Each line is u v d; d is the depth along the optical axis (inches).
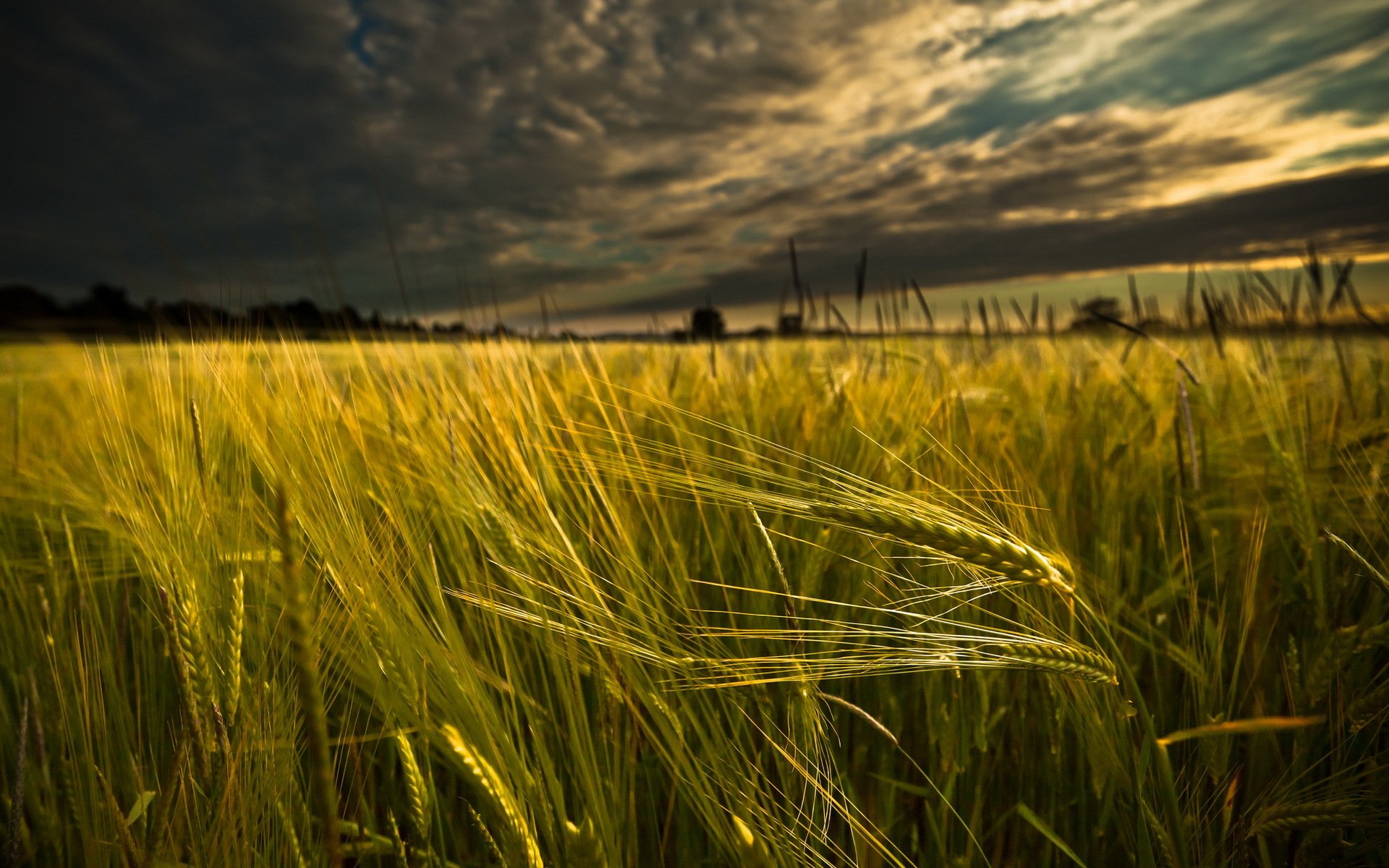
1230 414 31.1
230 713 13.5
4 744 17.3
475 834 17.0
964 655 13.5
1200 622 21.1
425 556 16.4
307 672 7.3
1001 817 18.3
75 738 16.2
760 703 15.9
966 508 17.1
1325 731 17.3
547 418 22.2
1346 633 15.1
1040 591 17.7
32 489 28.5
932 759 18.2
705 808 13.9
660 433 29.8
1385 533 20.1
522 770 13.0
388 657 14.0
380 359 24.1
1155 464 29.7
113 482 19.7
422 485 20.6
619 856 13.2
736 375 43.0
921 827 19.1
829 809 15.5
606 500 17.1
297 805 14.2
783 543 21.8
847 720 19.8
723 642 17.5
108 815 14.3
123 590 22.5
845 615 20.4
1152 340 20.2
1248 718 17.4
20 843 12.9
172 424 18.3
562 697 14.4
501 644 14.9
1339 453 24.3
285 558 7.1
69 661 16.8
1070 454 30.0
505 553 16.2
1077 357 57.9
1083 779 17.5
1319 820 13.4
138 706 16.6
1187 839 14.7
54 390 44.7
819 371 38.7
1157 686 18.2
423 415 24.3
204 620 14.3
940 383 38.3
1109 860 17.5
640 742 17.3
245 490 17.0
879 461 25.0
